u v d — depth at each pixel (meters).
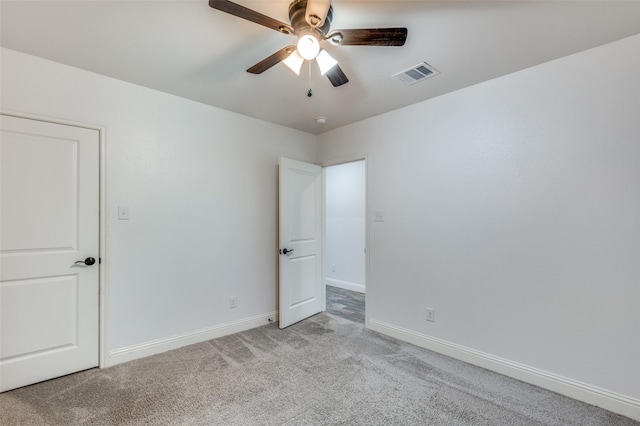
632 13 1.62
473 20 1.69
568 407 1.94
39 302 2.16
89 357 2.34
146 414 1.84
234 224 3.17
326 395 2.05
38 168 2.16
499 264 2.38
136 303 2.54
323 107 3.02
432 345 2.75
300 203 3.59
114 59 2.15
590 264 2.00
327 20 1.59
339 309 4.01
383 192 3.17
